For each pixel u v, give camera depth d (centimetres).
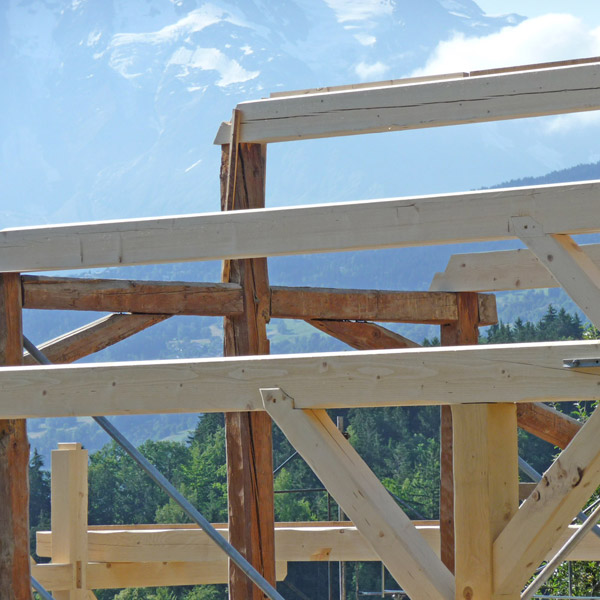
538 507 482
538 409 897
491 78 723
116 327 778
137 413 580
